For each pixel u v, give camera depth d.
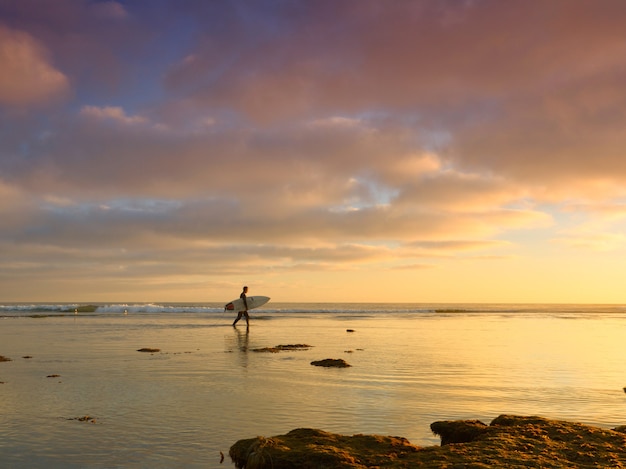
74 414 10.67
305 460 6.96
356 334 29.70
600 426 9.98
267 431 9.48
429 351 21.48
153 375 15.27
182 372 15.83
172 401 11.86
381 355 20.06
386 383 14.14
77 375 15.27
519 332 31.95
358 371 16.11
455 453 6.96
